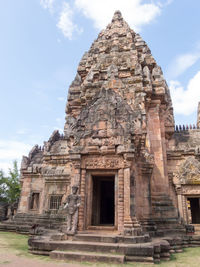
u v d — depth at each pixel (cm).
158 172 1800
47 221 1938
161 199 1703
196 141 2328
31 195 2239
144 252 830
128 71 2088
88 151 1168
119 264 775
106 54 2303
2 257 868
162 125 2030
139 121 1207
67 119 2239
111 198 2153
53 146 2648
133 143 1172
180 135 2494
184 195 1914
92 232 1033
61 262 795
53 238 1002
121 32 2523
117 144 1142
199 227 1783
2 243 1219
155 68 2155
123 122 1205
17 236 1577
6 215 3219
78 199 1077
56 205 2088
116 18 2755
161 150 1864
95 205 1409
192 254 1065
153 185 1752
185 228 1541
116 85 1839
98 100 1303
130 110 1259
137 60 2106
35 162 2628
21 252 976
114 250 854
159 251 875
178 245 1212
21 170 2539
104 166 1147
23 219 2080
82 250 887
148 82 1959
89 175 1181
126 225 991
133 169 1106
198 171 1909
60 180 2155
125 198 1050
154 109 2000
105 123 1216
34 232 1550
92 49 2539
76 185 1128
